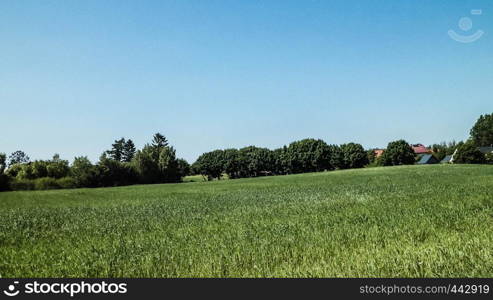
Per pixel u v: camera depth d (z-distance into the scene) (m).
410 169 69.62
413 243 8.44
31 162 101.88
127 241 11.52
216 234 11.45
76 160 95.38
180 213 20.55
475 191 21.00
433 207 14.59
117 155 172.12
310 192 30.56
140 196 40.97
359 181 44.94
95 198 41.88
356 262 7.03
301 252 8.27
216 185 61.53
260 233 10.88
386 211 14.31
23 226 18.94
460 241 7.98
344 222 11.90
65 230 16.44
